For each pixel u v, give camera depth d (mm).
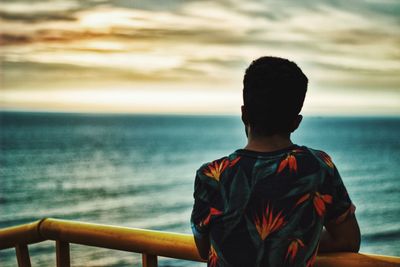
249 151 1524
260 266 1415
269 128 1504
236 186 1487
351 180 62250
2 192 51781
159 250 1781
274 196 1439
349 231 1481
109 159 82750
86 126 191375
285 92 1470
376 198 50531
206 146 112312
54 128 174125
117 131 163750
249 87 1511
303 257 1412
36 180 59750
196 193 1565
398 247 32875
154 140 123812
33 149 95750
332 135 150500
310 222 1424
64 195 50344
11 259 24703
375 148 105938
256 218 1441
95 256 25562
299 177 1445
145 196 50688
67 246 2125
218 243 1482
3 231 2223
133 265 24156
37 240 2156
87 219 40094
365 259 1475
